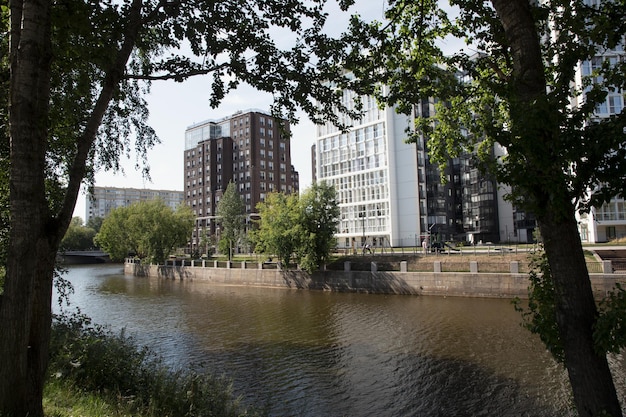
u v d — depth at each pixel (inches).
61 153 444.1
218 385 366.6
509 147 197.9
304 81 349.7
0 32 345.1
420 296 1234.0
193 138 4286.4
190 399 319.3
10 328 201.9
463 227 2878.9
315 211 1546.5
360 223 2554.1
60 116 377.4
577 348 187.0
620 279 948.0
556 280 195.6
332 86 386.9
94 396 294.0
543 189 179.3
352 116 380.8
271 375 579.5
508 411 442.9
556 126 177.6
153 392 323.6
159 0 317.1
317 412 462.0
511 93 224.7
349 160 2632.9
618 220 1702.8
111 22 301.6
